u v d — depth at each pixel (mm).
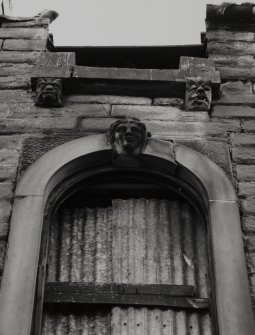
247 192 6180
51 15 7848
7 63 7340
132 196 6516
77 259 6082
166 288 5863
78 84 7008
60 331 5637
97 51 7891
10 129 6664
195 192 6371
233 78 7207
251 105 6961
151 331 5625
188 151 6457
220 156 6457
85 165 6469
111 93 7043
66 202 6441
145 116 6836
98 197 6500
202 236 6242
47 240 5965
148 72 7055
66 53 7242
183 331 5633
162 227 6305
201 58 7242
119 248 6160
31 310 5309
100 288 5836
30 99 6973
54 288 5809
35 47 7516
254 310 5410
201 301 5773
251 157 6484
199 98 6871
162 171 6480
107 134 6531
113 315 5707
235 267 5582
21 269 5512
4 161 6375
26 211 5910
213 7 7699
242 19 7746
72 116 6812
